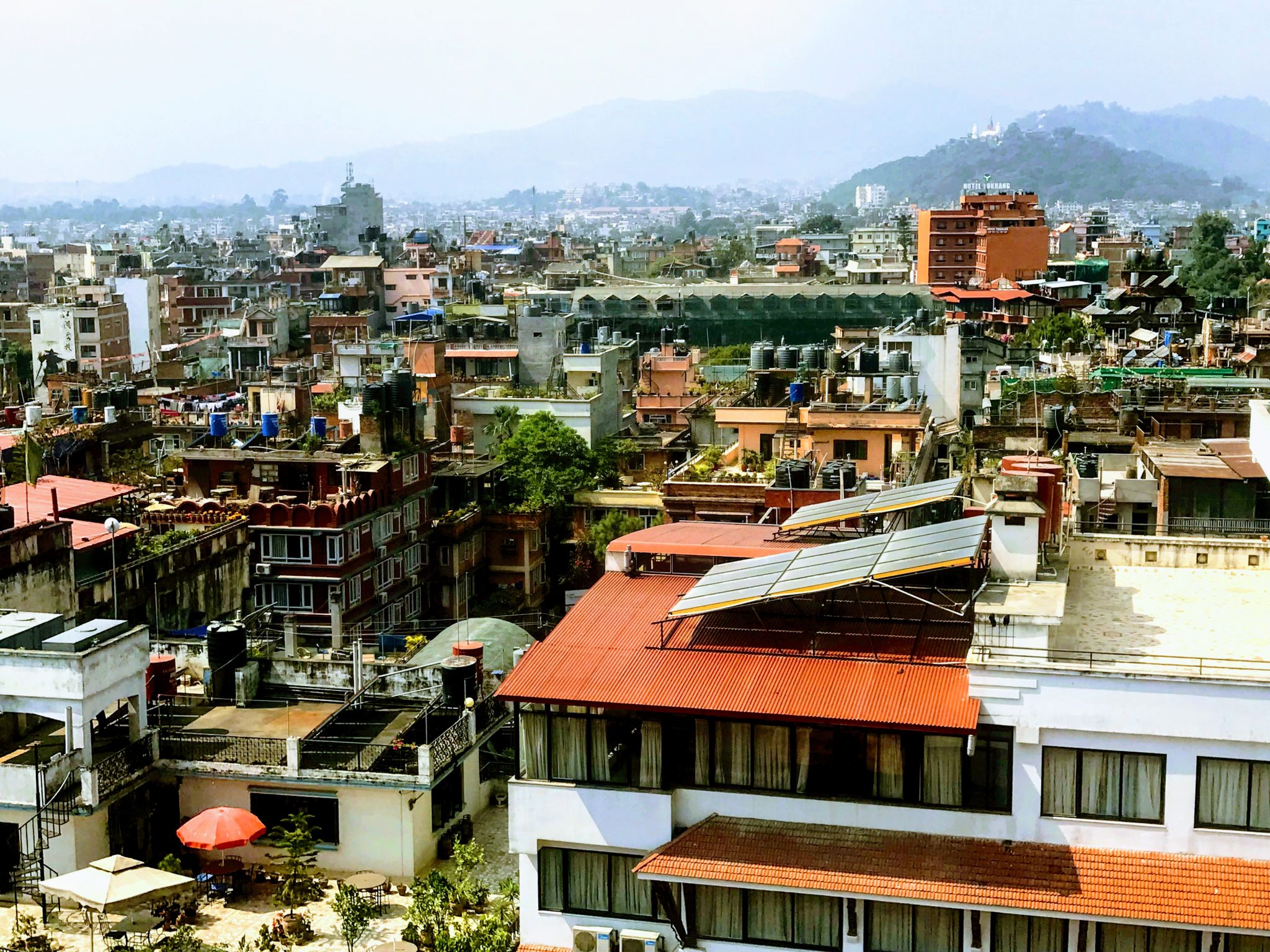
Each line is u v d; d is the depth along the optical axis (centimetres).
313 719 5266
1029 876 3369
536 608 10044
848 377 9594
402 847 4747
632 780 3703
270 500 8356
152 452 11106
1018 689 3397
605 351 12988
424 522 9369
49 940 4303
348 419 10481
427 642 7556
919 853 3469
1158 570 4331
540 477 10519
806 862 3494
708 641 3847
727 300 19212
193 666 5850
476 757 5288
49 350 17500
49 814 4481
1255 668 3400
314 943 4328
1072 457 8056
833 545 3988
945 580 3862
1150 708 3322
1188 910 3256
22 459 8388
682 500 7512
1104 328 18800
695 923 3641
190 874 4756
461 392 13362
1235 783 3322
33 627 4809
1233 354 13838
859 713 3469
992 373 13650
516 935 4194
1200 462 6862
